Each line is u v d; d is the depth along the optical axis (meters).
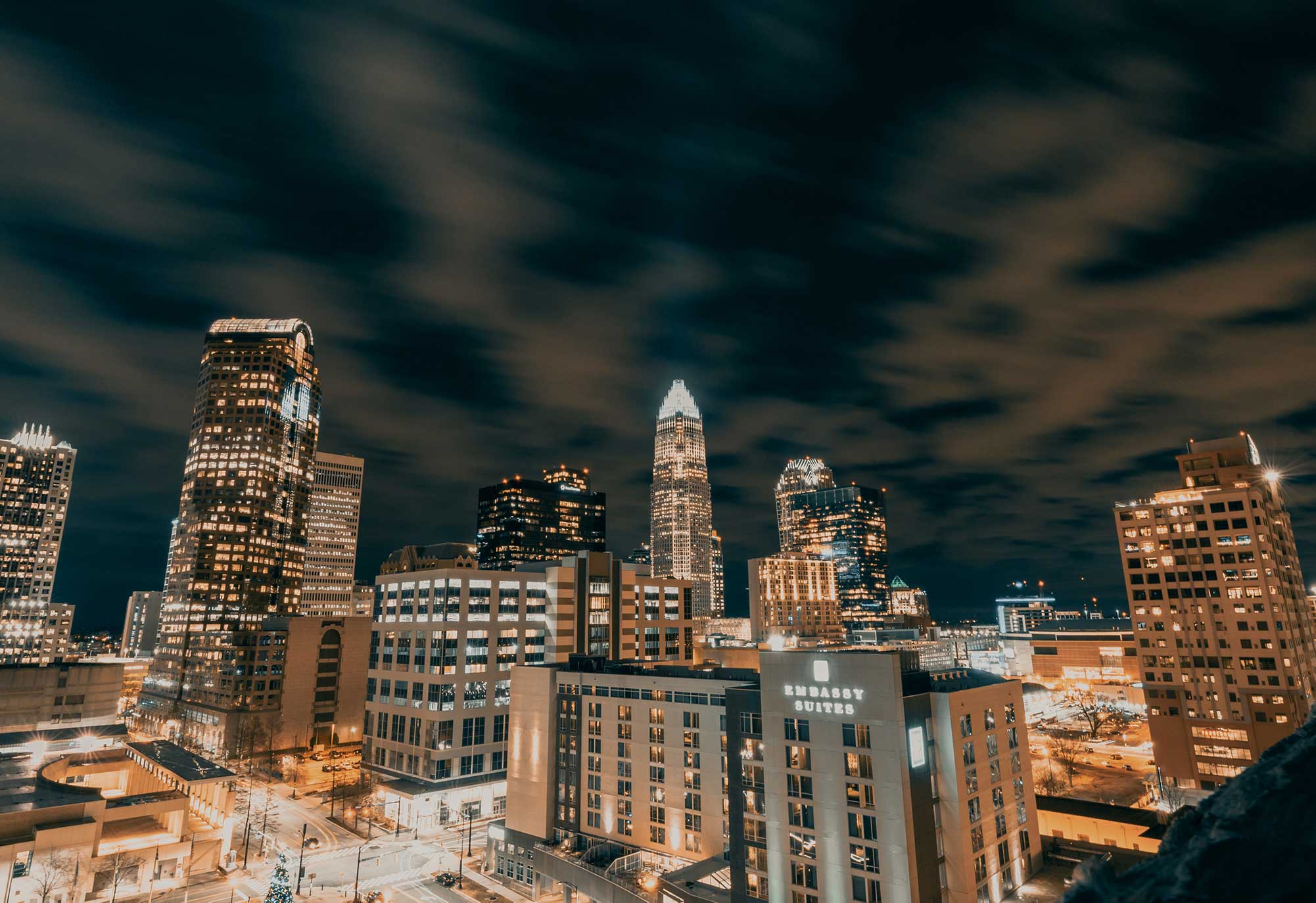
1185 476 182.75
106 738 177.38
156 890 115.56
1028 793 102.44
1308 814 3.88
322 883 120.31
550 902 112.94
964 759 90.38
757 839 91.75
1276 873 3.64
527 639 177.62
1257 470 175.12
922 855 82.31
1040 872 99.69
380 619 181.75
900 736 83.06
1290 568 174.25
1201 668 162.75
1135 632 172.00
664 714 111.94
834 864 85.25
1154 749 166.50
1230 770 156.50
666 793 109.62
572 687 124.81
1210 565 164.50
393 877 122.75
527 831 125.19
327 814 158.25
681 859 106.12
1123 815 113.06
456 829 149.50
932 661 184.38
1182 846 4.21
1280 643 154.50
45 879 103.06
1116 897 4.04
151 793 125.62
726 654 195.75
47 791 118.31
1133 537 175.12
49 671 194.12
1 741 171.50
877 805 83.38
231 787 133.25
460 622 165.75
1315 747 4.38
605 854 111.25
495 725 167.25
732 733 96.56
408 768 162.62
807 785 88.75
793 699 91.50
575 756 122.00
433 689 160.62
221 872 124.00
